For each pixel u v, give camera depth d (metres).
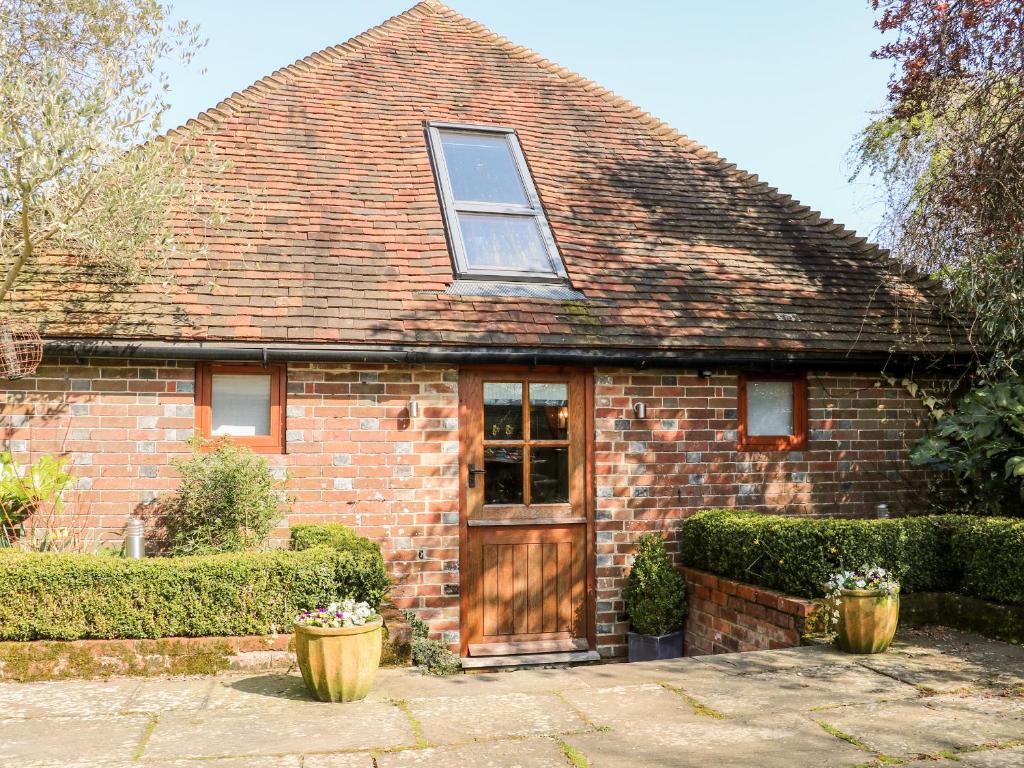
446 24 12.97
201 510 7.11
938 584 7.37
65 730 4.82
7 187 6.06
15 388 7.28
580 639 8.30
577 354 7.96
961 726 4.91
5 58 7.19
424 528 7.85
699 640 8.20
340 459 7.73
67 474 7.05
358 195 9.16
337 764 4.35
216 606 6.05
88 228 6.48
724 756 4.47
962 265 8.84
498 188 9.61
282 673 6.01
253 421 7.75
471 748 4.59
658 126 12.02
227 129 9.73
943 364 9.15
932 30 8.55
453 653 7.58
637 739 4.75
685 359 8.24
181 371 7.51
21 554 6.02
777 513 8.82
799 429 8.99
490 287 8.41
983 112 8.41
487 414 8.20
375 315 7.76
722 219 10.40
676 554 8.56
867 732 4.82
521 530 8.20
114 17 7.43
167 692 5.55
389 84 11.15
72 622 5.88
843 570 6.83
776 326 8.72
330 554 6.28
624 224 9.73
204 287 7.74
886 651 6.48
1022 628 6.61
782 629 7.05
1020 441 7.96
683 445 8.59
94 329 7.14
